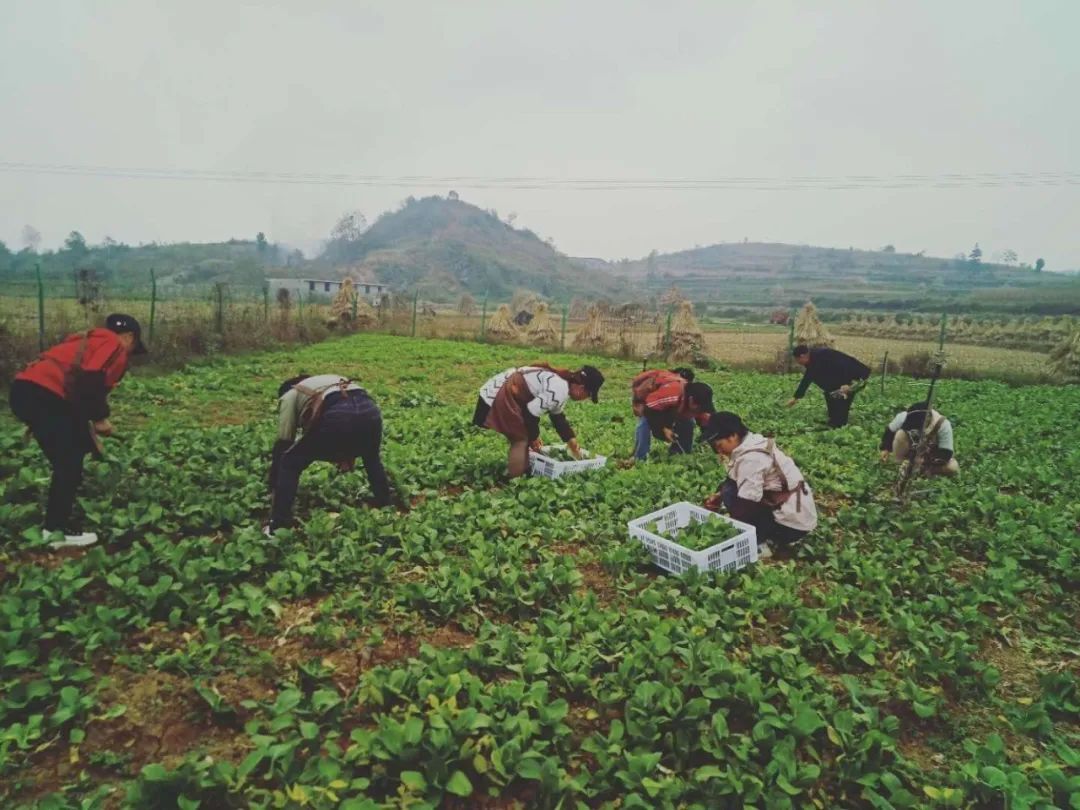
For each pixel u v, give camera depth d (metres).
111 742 3.62
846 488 8.76
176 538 6.06
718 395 17.45
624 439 11.30
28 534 5.37
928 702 4.40
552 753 3.74
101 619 4.41
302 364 19.61
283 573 5.25
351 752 3.45
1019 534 7.26
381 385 16.45
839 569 6.37
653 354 27.34
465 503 7.26
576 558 6.29
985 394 19.84
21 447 7.84
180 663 4.15
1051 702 4.64
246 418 11.83
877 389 19.39
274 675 4.22
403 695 3.95
